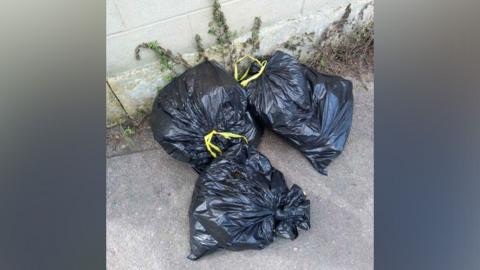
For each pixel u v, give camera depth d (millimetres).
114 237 1752
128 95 1858
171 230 1772
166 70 1848
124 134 1915
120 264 1714
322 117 1783
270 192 1664
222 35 1837
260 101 1772
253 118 1816
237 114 1737
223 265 1706
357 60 2061
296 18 1903
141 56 1783
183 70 1881
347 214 1795
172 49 1814
